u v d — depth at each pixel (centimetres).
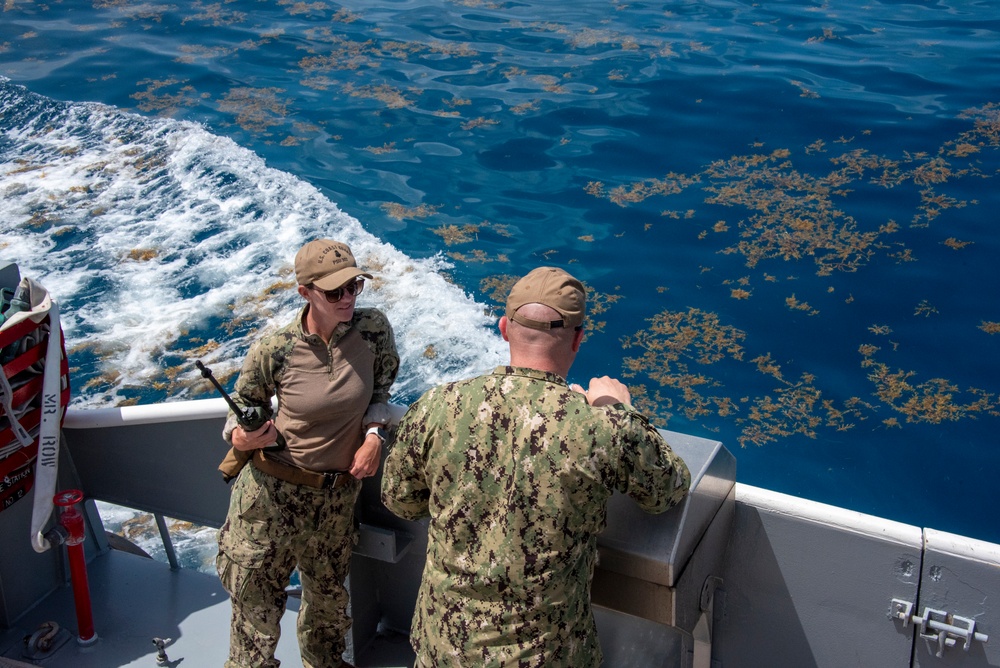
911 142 942
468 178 909
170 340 718
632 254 791
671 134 973
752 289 746
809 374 662
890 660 242
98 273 794
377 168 930
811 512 237
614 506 211
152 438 328
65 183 926
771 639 255
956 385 650
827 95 1043
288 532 262
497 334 702
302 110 1047
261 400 256
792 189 873
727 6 1328
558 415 189
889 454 596
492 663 195
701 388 652
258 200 887
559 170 918
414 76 1119
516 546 191
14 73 1152
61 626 334
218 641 324
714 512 226
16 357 297
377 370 262
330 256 240
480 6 1348
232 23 1299
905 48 1170
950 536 226
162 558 545
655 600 211
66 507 304
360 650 309
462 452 195
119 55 1201
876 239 797
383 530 283
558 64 1141
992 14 1283
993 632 225
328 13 1331
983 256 772
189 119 1036
